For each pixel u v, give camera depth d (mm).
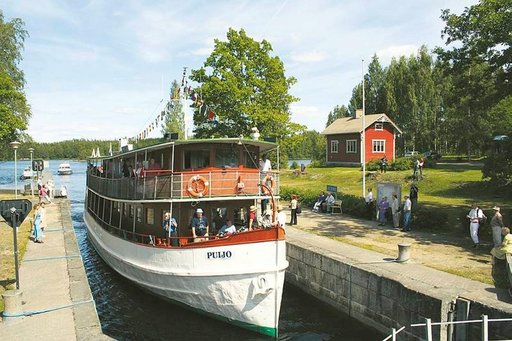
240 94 32594
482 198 29391
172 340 13578
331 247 18203
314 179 46094
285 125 35438
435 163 44000
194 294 14422
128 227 20000
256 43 34219
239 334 13961
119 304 16500
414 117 71375
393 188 23703
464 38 21156
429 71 73125
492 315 10617
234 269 13453
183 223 15844
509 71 20672
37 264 17266
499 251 13539
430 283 12898
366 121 55719
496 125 47344
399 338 12891
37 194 46062
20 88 45250
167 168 16656
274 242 13062
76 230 33500
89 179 29688
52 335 10633
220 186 14898
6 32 43719
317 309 16328
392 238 20078
